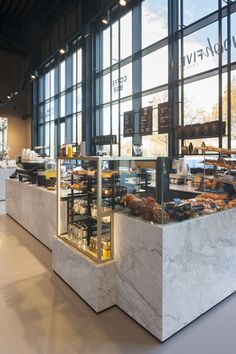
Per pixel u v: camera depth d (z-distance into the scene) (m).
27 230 4.87
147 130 6.63
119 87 7.65
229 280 2.67
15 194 5.54
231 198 3.02
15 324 2.21
